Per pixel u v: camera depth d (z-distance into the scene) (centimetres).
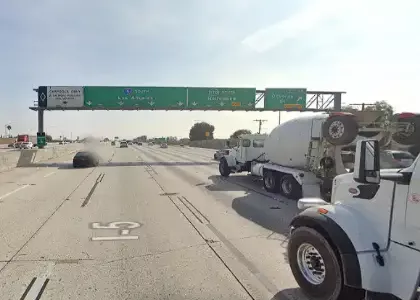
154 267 529
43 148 3666
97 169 2511
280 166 1345
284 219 881
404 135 589
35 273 502
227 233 736
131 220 856
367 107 1129
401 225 338
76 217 887
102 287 454
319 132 1152
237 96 3644
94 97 3519
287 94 3694
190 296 430
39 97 3484
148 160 3641
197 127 12850
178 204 1088
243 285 465
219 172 2291
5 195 1259
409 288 327
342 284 377
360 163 363
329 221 390
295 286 462
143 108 3588
